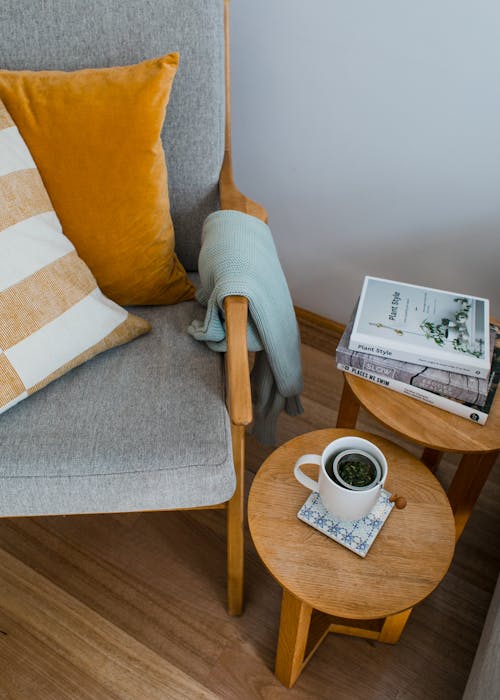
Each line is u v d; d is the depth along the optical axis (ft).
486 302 3.18
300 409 3.90
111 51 3.39
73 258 3.11
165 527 3.96
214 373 3.11
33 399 2.95
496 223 4.09
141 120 3.05
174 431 2.80
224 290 2.86
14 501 2.73
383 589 2.43
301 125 4.43
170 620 3.52
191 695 3.23
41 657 3.36
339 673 3.29
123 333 3.20
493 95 3.60
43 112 3.08
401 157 4.16
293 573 2.48
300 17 3.94
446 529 2.62
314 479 2.80
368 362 3.00
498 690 2.10
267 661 3.35
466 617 3.51
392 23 3.65
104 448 2.73
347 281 5.05
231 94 4.61
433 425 2.87
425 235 4.43
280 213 5.04
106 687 3.26
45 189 3.16
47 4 3.31
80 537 3.90
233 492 2.85
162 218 3.33
